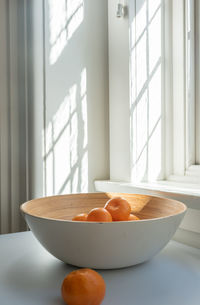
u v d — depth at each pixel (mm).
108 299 590
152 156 1311
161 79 1327
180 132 1282
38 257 821
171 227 698
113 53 1358
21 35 1419
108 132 1413
